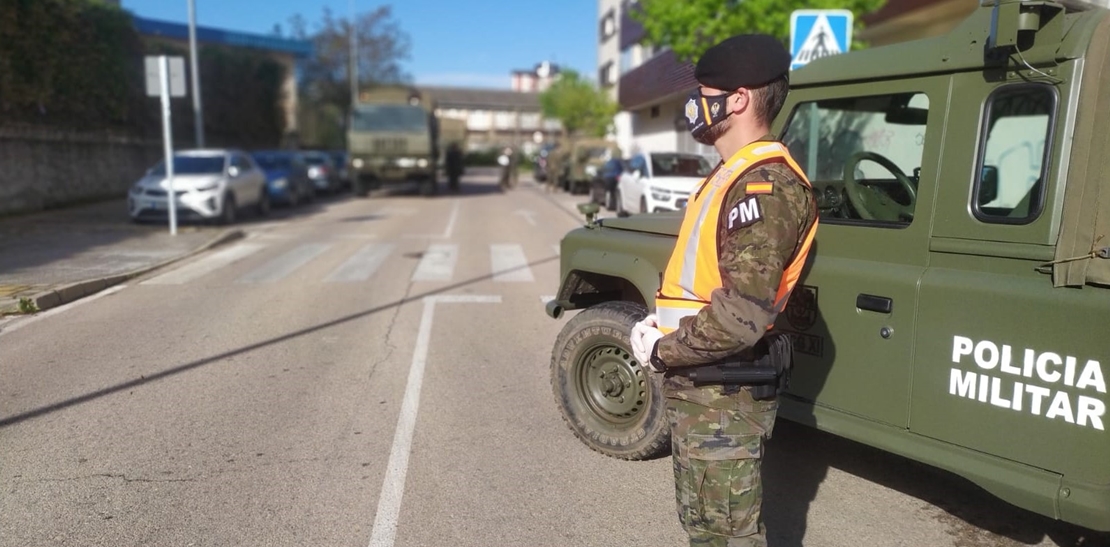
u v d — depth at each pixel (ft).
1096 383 9.07
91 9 69.31
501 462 15.06
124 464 14.82
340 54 193.98
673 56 50.62
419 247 45.42
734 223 7.71
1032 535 12.37
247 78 111.55
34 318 26.58
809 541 12.21
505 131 328.08
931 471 14.70
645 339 8.53
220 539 12.17
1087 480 9.23
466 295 31.07
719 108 8.25
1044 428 9.57
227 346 23.06
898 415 11.12
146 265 36.65
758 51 8.04
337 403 18.28
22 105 59.36
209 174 56.49
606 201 73.15
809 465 14.96
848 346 11.70
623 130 133.59
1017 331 9.76
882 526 12.68
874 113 13.25
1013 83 10.16
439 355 22.39
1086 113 9.36
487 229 55.88
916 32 56.49
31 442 15.81
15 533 12.24
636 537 12.32
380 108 88.58
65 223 54.44
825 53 28.86
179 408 17.83
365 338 24.16
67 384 19.43
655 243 13.96
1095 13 9.66
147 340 23.66
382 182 92.27
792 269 8.22
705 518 8.37
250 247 45.42
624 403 14.85
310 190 82.23
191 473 14.46
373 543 12.10
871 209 12.32
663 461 15.11
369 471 14.64
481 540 12.22
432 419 17.31
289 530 12.46
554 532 12.48
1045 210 9.70
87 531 12.34
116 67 73.77
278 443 15.89
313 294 30.96
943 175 10.83
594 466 14.88
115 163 76.13
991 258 10.26
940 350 10.59
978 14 10.83
